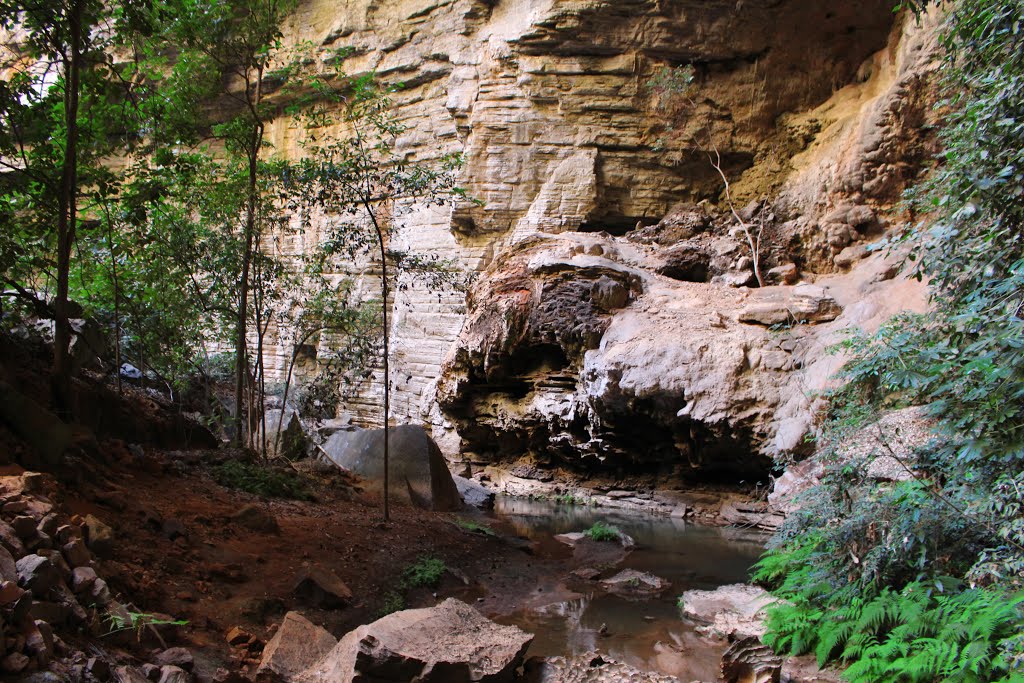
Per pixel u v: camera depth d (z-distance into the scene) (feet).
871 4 73.67
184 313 45.55
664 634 26.71
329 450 48.98
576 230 79.66
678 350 56.13
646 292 64.85
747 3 76.59
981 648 18.21
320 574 25.26
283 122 106.22
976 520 22.04
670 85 77.56
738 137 79.82
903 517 23.89
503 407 73.67
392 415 93.56
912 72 63.26
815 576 25.72
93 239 38.11
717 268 68.49
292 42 102.94
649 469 65.41
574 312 64.08
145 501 25.77
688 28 78.64
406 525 35.35
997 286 19.81
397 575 28.99
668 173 81.25
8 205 27.96
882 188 66.28
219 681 15.93
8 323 31.89
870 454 27.50
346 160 38.34
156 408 39.40
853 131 69.87
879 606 22.36
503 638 19.70
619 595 31.91
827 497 27.78
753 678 21.03
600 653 24.47
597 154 80.84
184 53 38.88
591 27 80.12
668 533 48.32
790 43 78.07
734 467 56.95
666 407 56.95
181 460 33.40
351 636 18.63
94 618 15.78
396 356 94.02
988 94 21.66
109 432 32.09
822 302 56.13
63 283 26.99
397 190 38.68
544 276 66.74
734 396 52.65
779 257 68.69
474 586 31.07
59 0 25.22
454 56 89.40
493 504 55.36
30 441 22.47
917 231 24.48
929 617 21.04
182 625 19.57
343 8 99.09
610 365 58.08
